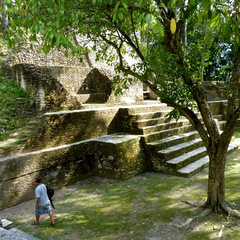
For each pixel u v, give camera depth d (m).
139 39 7.47
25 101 7.47
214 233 4.45
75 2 4.99
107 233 4.59
